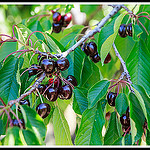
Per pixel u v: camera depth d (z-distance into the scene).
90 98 0.79
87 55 0.95
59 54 0.82
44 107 0.77
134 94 0.80
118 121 0.83
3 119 0.78
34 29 1.04
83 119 0.80
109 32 0.87
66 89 0.80
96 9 1.09
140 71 0.86
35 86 0.76
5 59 0.80
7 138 0.70
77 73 0.89
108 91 0.83
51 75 0.80
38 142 0.71
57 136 0.83
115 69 1.13
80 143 0.80
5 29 1.56
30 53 0.86
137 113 0.80
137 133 0.78
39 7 1.27
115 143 0.80
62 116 0.84
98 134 0.80
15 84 0.80
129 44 1.02
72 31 1.03
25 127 0.73
